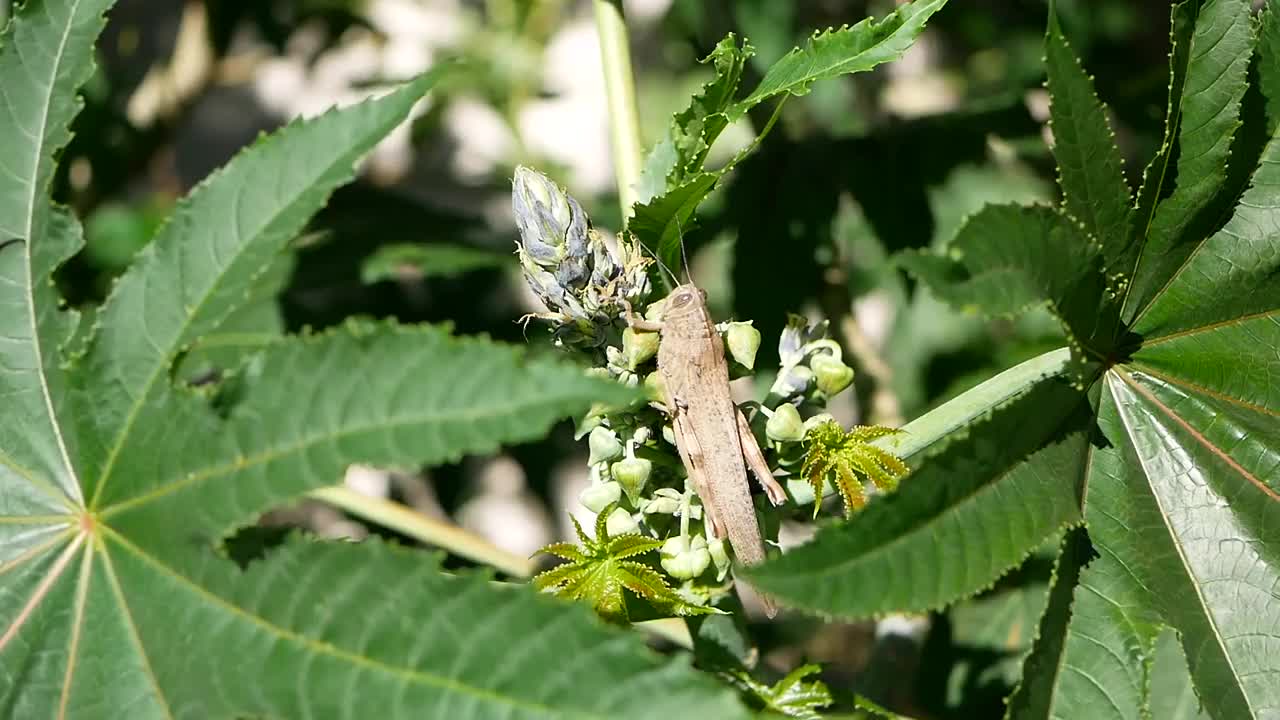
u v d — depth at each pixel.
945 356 0.78
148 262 0.54
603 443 0.58
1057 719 0.54
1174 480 0.56
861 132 0.75
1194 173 0.56
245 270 0.54
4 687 0.53
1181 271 0.57
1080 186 0.55
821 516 0.62
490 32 0.95
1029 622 0.71
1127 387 0.57
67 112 0.57
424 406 0.50
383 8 0.99
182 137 1.16
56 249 0.56
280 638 0.51
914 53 0.99
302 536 0.51
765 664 0.70
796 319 0.59
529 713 0.49
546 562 0.65
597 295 0.58
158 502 0.53
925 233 0.75
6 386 0.55
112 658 0.53
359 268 0.70
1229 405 0.57
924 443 0.58
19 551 0.54
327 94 1.14
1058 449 0.55
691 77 1.00
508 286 0.77
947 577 0.51
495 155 1.02
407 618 0.50
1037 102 0.79
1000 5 0.91
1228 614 0.55
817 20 0.84
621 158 0.64
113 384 0.54
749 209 0.75
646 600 0.57
